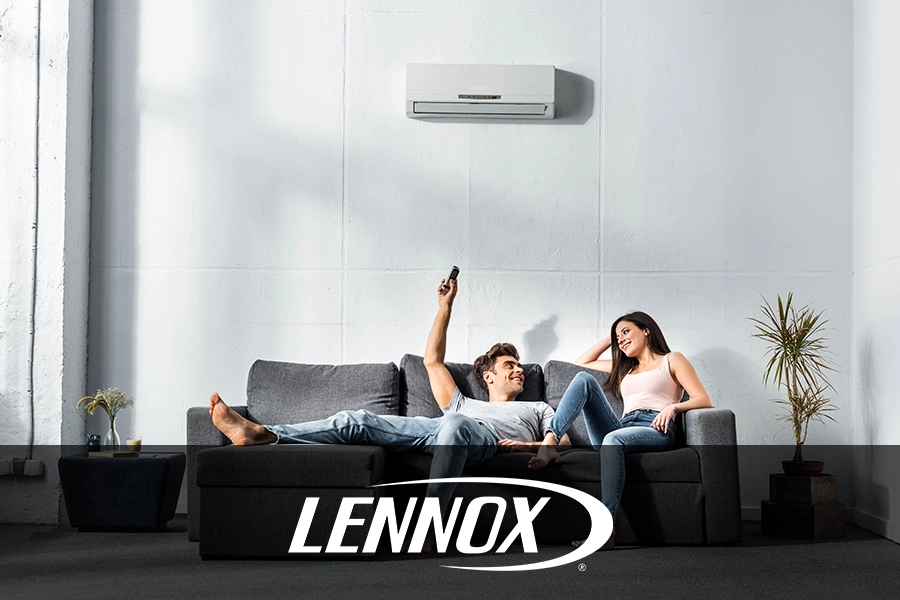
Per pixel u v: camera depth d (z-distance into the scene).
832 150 4.50
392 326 4.48
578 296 4.49
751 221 4.50
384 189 4.52
